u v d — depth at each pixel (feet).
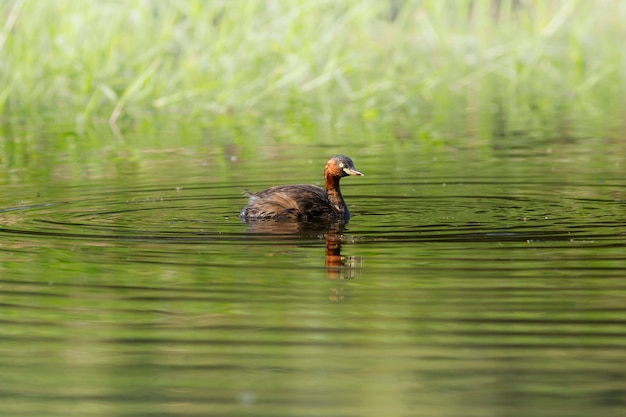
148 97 95.25
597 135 74.33
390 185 55.21
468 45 115.55
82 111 94.02
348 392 27.58
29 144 74.95
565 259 38.27
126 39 97.35
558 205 48.37
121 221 45.88
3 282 36.52
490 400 26.96
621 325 31.42
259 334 31.53
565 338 30.60
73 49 92.94
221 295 34.88
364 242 41.47
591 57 118.11
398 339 30.89
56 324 32.58
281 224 45.16
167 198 51.70
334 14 98.43
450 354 29.73
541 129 78.59
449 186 54.44
